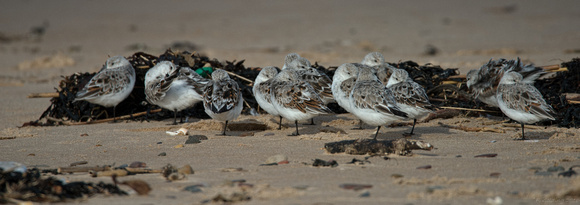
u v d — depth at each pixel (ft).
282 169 30.22
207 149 36.47
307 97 39.68
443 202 23.49
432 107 38.88
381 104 36.47
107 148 37.63
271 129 44.88
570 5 162.71
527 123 42.37
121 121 50.78
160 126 46.91
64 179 28.40
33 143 39.96
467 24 138.41
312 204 23.52
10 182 25.57
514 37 111.96
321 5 186.60
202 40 129.39
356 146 33.81
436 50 96.32
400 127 44.11
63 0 220.84
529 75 50.11
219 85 41.19
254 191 25.55
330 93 47.26
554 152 33.22
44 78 81.71
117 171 29.43
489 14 155.84
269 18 163.94
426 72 57.98
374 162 31.53
